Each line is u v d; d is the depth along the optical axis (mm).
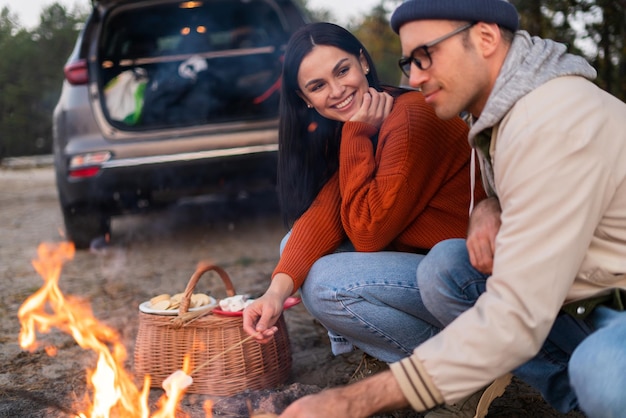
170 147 5098
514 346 1601
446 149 2322
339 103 2443
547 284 1598
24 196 10266
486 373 1615
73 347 3395
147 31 6133
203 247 5625
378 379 1636
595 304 1775
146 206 5559
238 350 2625
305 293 2436
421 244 2387
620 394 1597
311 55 2408
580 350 1684
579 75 1746
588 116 1645
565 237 1602
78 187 5141
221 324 2619
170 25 6129
